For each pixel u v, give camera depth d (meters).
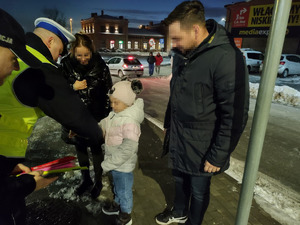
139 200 2.38
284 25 0.84
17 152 1.08
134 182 2.68
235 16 19.06
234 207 2.28
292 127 4.86
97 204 2.30
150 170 2.94
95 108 2.17
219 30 1.39
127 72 13.02
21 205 1.24
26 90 0.99
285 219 2.14
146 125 4.69
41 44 1.26
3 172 1.05
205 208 1.81
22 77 0.97
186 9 1.33
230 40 1.39
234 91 1.32
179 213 2.05
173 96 1.62
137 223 2.08
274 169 3.14
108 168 1.78
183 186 1.94
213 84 1.41
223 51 1.33
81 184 2.42
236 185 2.66
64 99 1.12
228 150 1.43
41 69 1.05
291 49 17.34
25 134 1.09
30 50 1.13
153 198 2.41
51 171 1.28
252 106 6.85
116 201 2.01
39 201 2.32
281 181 2.84
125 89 1.72
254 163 1.01
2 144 1.02
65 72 2.05
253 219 2.13
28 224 2.01
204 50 1.39
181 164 1.71
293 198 2.48
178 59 1.67
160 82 11.67
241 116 1.36
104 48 49.12
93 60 2.08
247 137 4.23
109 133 1.84
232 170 3.02
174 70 1.73
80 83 1.94
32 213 2.14
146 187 2.59
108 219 2.11
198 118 1.53
